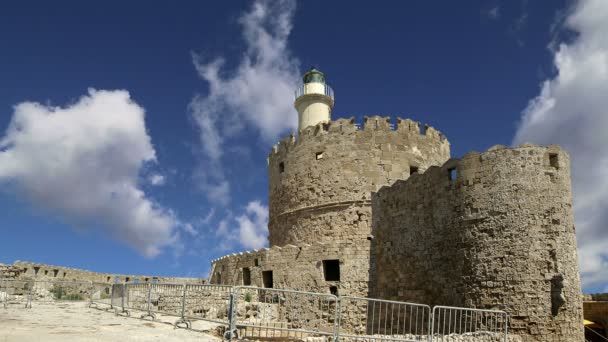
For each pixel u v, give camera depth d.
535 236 23.83
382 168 37.03
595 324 34.53
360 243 33.09
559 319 22.83
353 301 31.77
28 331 16.94
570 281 23.50
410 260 29.38
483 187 25.39
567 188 25.02
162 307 27.38
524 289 23.27
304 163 39.34
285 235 39.50
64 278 48.19
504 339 21.86
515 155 25.06
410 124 39.00
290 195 39.88
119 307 26.58
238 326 19.72
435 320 26.50
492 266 24.17
